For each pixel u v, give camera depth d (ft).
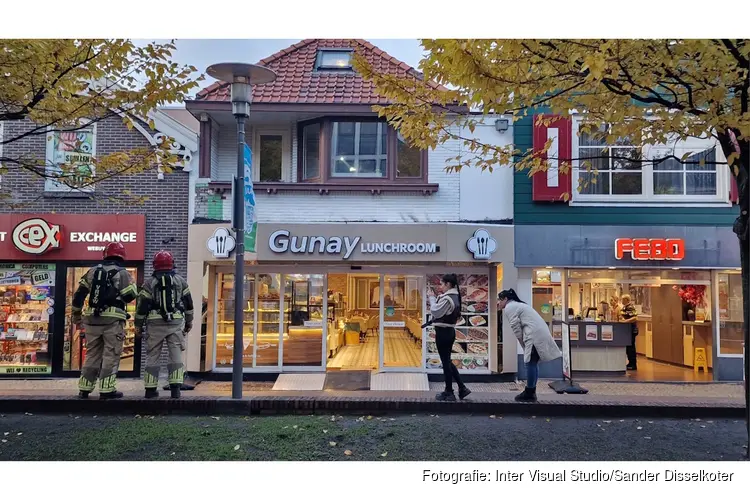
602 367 34.47
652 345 40.86
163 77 21.09
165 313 22.75
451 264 33.86
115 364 22.26
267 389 28.94
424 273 34.09
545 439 18.37
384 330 34.04
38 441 17.42
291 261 32.99
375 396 22.76
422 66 20.43
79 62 19.84
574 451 17.13
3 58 18.49
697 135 17.02
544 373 33.47
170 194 33.24
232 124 35.50
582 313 35.53
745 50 15.84
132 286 22.91
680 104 17.57
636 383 32.17
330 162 34.12
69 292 32.94
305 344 34.19
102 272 22.48
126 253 32.55
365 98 34.40
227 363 34.12
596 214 32.83
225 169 35.29
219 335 34.27
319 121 34.37
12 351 32.78
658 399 22.65
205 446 16.93
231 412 21.68
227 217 33.17
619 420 20.99
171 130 33.30
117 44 19.92
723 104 17.66
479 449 17.21
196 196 33.22
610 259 32.60
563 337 28.84
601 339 34.53
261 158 35.68
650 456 16.65
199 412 21.66
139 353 32.50
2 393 23.02
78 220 32.55
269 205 33.63
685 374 35.09
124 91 21.06
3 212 32.30
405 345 33.88
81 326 30.66
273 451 16.61
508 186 33.37
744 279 17.31
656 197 32.96
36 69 19.06
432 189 33.17
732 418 21.35
